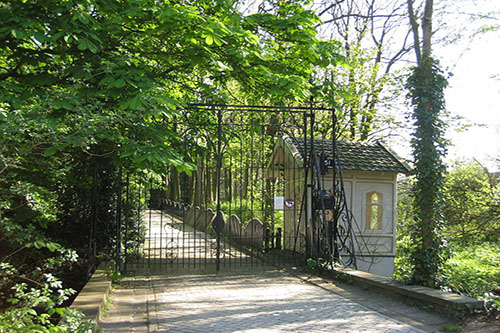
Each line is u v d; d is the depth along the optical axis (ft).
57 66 24.43
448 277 31.22
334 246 34.99
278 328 19.25
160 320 20.48
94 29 21.36
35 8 21.62
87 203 36.35
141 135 24.21
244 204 62.59
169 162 21.48
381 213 43.60
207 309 22.66
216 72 29.86
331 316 21.35
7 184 18.65
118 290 27.22
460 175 55.67
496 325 19.34
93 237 32.35
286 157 49.52
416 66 32.27
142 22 25.54
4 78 23.09
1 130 13.65
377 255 42.80
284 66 29.55
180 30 23.82
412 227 31.01
